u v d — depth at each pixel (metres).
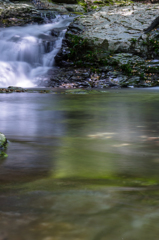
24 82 11.32
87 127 3.43
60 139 2.81
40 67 12.43
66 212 1.14
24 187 1.48
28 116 4.27
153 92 8.87
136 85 11.12
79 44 12.60
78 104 5.78
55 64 12.69
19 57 12.81
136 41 12.41
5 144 2.52
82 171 1.82
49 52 13.20
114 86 11.02
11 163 2.00
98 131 3.20
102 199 1.28
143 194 1.36
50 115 4.37
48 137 2.89
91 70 11.76
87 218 1.08
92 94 8.09
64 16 16.95
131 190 1.43
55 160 2.08
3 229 1.00
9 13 16.30
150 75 11.56
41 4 18.28
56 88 10.30
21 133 3.08
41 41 13.30
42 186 1.50
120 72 11.61
